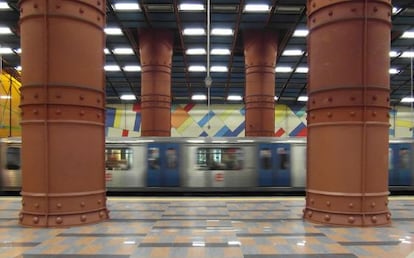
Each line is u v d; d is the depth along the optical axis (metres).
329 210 7.75
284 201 11.23
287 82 32.91
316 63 8.08
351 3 7.62
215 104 39.56
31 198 7.54
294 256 5.55
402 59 26.33
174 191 15.99
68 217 7.51
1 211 9.30
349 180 7.59
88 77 7.81
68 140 7.55
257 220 8.19
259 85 20.72
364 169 7.53
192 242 6.31
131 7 18.11
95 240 6.41
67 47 7.55
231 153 16.06
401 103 39.66
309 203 8.26
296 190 16.09
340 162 7.66
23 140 7.67
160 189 15.87
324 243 6.25
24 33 7.65
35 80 7.50
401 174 16.66
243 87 34.75
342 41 7.68
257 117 20.61
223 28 20.72
